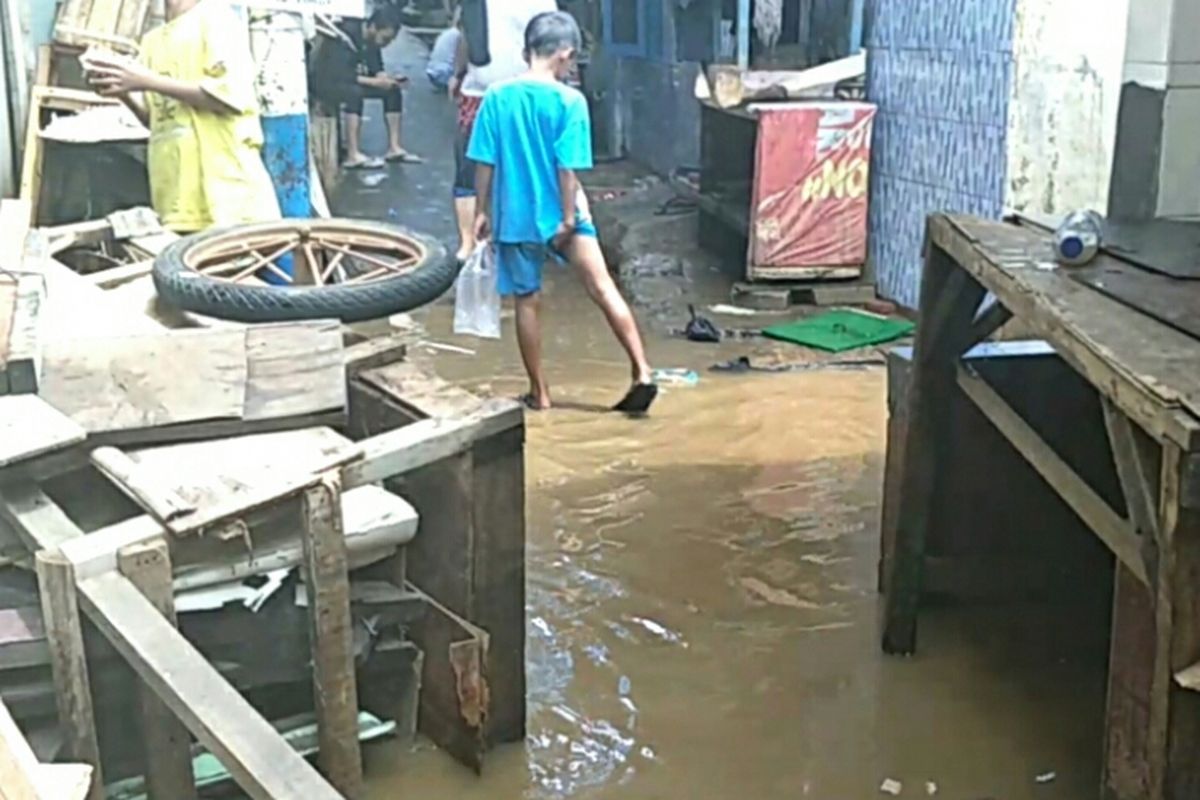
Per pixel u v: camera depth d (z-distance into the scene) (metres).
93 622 2.82
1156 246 3.61
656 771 3.46
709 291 8.27
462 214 8.53
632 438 5.80
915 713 3.76
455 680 3.33
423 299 4.33
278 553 3.06
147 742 2.91
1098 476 4.19
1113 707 2.99
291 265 5.22
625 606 4.34
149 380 3.42
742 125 8.41
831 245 7.94
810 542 4.81
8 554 3.12
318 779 2.23
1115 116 5.63
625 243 9.20
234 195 5.41
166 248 4.49
